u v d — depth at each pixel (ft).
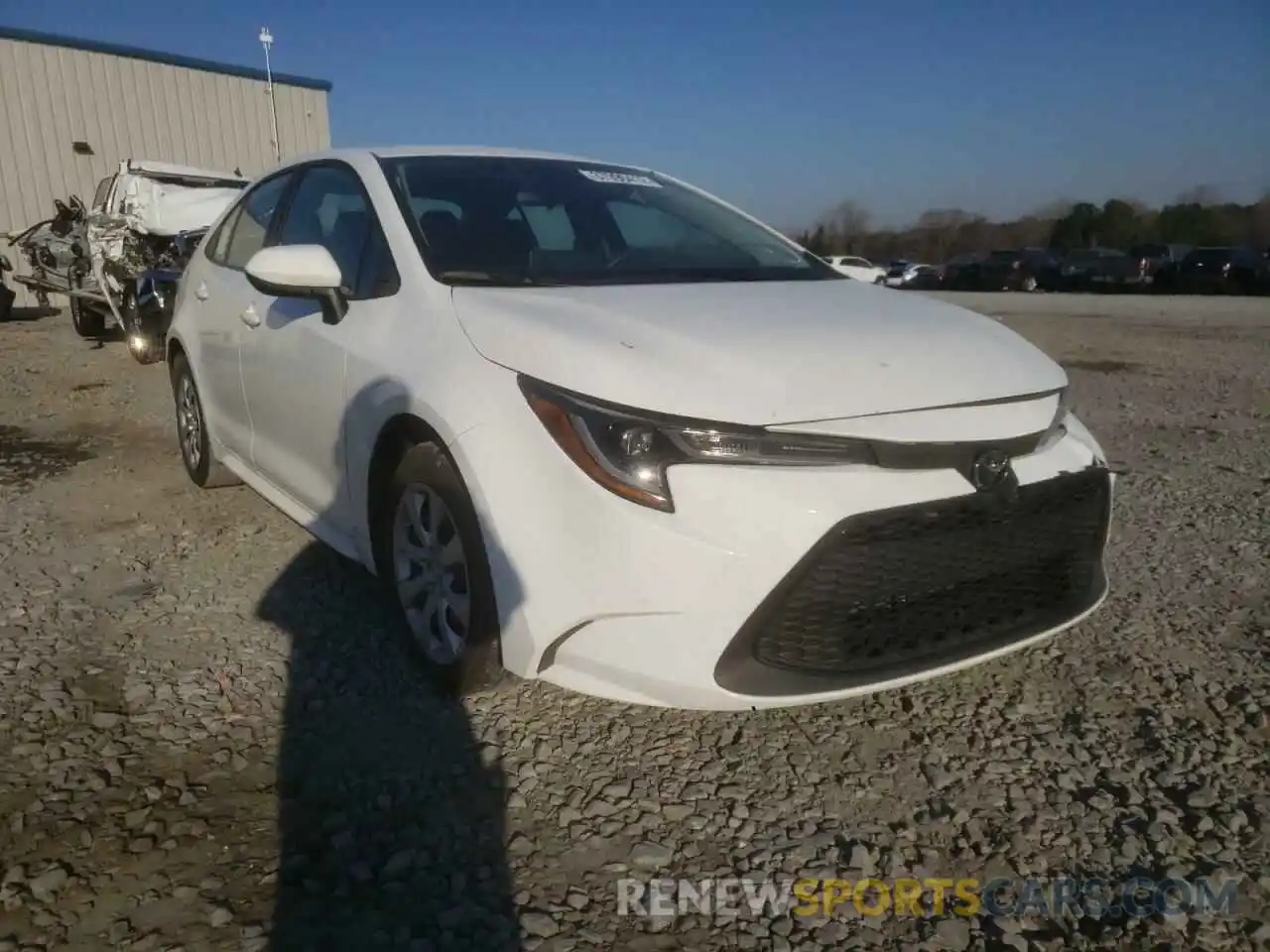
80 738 8.50
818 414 7.32
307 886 6.77
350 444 9.88
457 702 9.21
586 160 12.92
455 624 8.95
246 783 7.92
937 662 7.88
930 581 7.68
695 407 7.22
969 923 6.68
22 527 14.03
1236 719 9.21
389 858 7.09
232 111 68.74
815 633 7.41
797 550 7.07
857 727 9.08
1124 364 33.81
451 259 9.85
